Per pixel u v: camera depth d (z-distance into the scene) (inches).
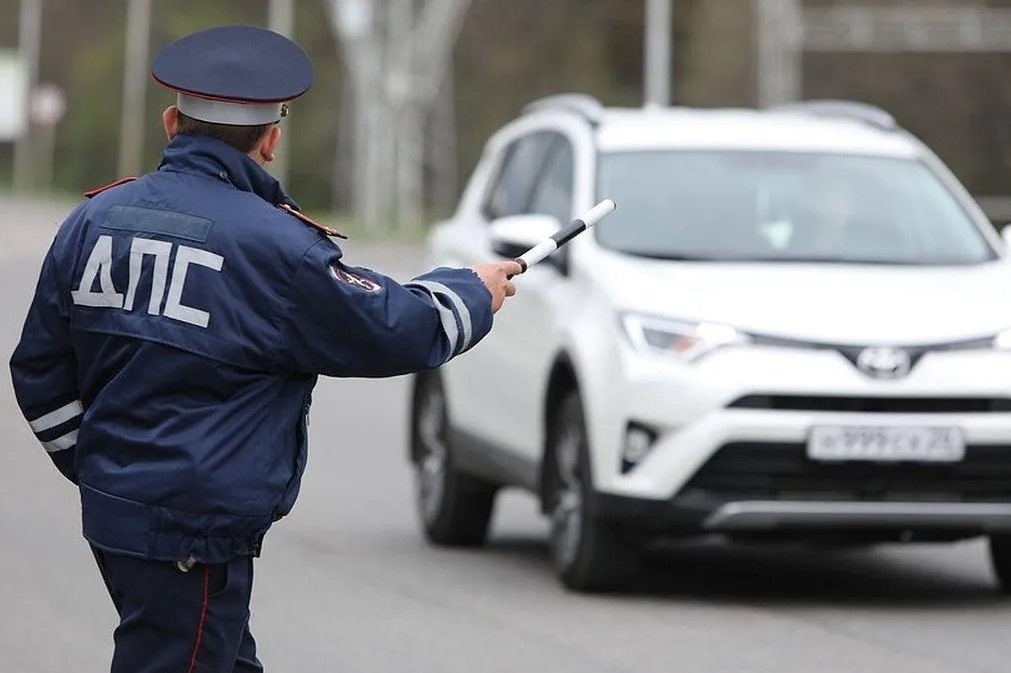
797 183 846.5
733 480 722.8
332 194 6363.2
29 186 6934.1
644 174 842.2
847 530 737.6
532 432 818.8
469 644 685.9
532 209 887.1
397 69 4387.3
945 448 722.2
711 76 4805.6
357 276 389.7
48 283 396.5
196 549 380.5
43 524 942.4
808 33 4074.8
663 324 740.0
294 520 983.0
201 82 387.5
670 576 835.4
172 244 384.8
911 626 723.4
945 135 4916.3
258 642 688.4
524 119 975.0
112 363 387.9
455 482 904.3
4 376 1590.8
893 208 842.8
